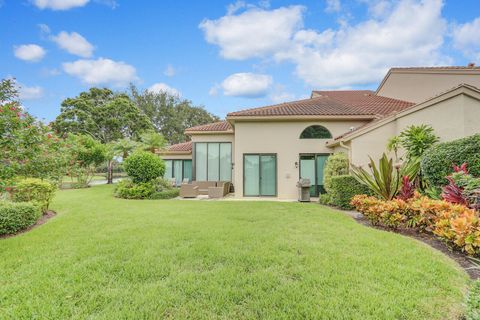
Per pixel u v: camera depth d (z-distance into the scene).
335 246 5.24
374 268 4.14
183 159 20.75
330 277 3.83
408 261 4.41
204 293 3.43
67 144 17.22
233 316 2.98
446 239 4.83
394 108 16.00
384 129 11.81
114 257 4.70
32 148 7.46
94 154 21.34
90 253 4.91
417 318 2.89
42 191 9.20
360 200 7.54
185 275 3.94
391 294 3.36
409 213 6.27
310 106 16.42
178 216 8.55
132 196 14.12
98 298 3.35
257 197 15.05
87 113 38.59
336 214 8.85
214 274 3.97
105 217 8.36
